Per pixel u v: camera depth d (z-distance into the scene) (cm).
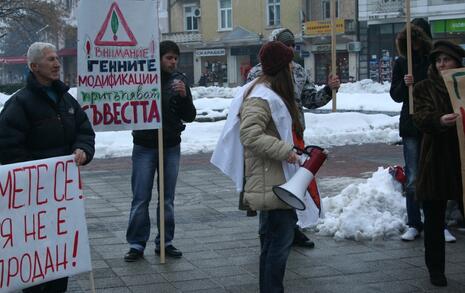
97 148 1466
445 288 542
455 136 530
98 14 600
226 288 549
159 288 550
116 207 891
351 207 730
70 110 498
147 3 611
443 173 529
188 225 779
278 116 459
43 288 510
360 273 585
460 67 539
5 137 470
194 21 5303
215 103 2481
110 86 606
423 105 529
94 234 737
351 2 4400
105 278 578
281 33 634
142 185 629
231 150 479
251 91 471
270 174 459
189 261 629
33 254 456
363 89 3409
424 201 545
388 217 721
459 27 4000
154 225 780
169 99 627
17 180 448
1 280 443
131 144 1534
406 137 670
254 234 732
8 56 7538
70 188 473
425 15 4116
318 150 452
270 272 466
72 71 6028
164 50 627
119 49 606
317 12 4700
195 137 1633
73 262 473
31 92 479
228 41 4956
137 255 630
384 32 4303
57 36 4656
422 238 695
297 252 654
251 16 4900
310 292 536
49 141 482
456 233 720
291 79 474
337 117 1783
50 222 464
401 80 667
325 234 716
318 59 4628
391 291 536
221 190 1006
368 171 1164
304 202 446
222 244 690
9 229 446
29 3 4331
